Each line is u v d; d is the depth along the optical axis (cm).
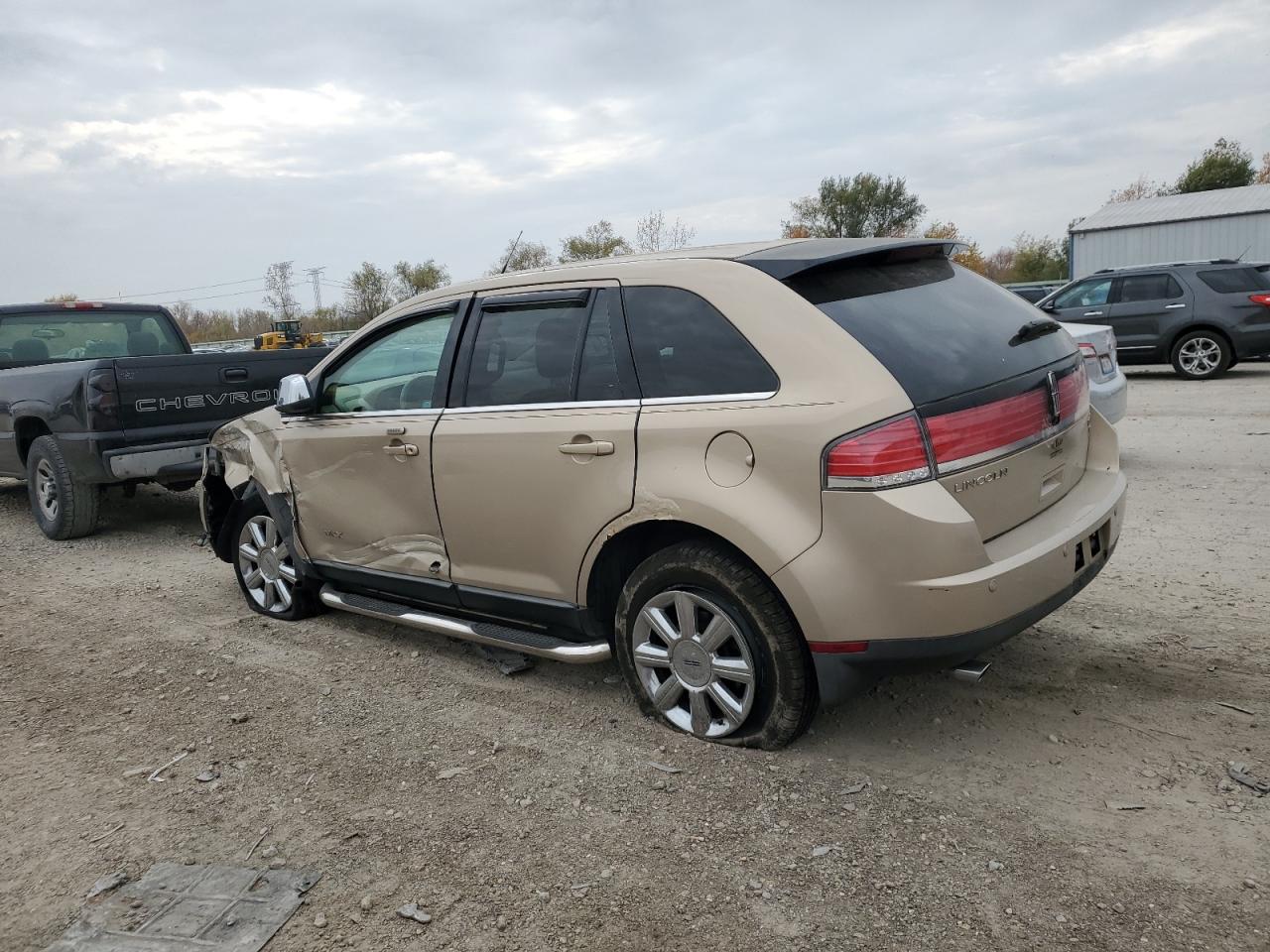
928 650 296
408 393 433
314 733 385
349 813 321
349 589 488
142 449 695
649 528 350
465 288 417
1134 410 1123
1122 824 289
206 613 554
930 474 290
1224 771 316
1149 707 362
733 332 325
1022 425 320
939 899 260
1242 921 244
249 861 296
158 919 268
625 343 352
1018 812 299
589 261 390
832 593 298
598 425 348
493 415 388
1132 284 1412
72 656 491
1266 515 620
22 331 870
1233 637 423
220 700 424
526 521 377
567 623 379
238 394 750
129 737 391
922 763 333
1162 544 570
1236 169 4691
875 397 293
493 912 264
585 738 365
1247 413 1035
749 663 329
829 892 265
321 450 464
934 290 345
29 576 659
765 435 307
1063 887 262
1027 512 327
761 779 326
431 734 378
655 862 284
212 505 582
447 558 416
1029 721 358
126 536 777
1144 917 248
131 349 937
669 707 362
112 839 313
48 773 363
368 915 265
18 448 781
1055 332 366
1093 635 435
